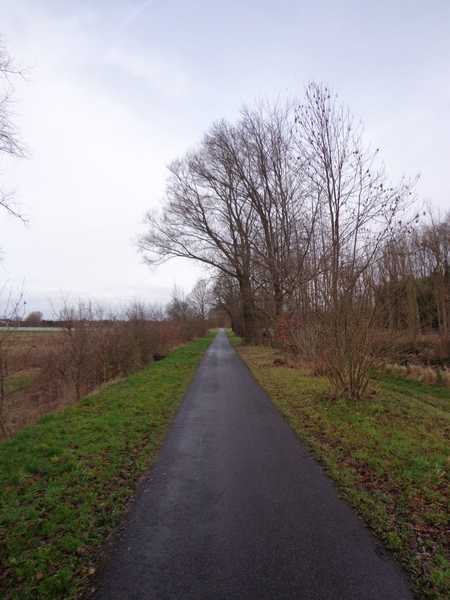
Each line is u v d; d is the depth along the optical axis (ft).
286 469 16.34
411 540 10.77
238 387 38.17
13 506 12.84
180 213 88.22
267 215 73.41
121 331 49.83
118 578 9.34
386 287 27.30
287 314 56.13
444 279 70.08
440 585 8.86
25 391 36.37
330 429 21.99
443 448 18.33
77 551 10.51
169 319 100.83
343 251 28.71
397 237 27.58
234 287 122.93
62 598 8.73
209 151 82.79
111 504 13.29
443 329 66.18
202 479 15.39
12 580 9.32
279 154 66.74
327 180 29.43
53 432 21.17
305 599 8.46
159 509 12.90
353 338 28.37
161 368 52.11
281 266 61.77
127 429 22.56
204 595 8.66
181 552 10.34
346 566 9.61
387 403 28.04
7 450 18.39
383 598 8.51
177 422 24.62
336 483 14.79
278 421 24.53
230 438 20.95
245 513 12.48
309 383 36.99
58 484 14.67
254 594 8.64
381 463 16.51
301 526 11.59
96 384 40.98
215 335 212.02
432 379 45.24
